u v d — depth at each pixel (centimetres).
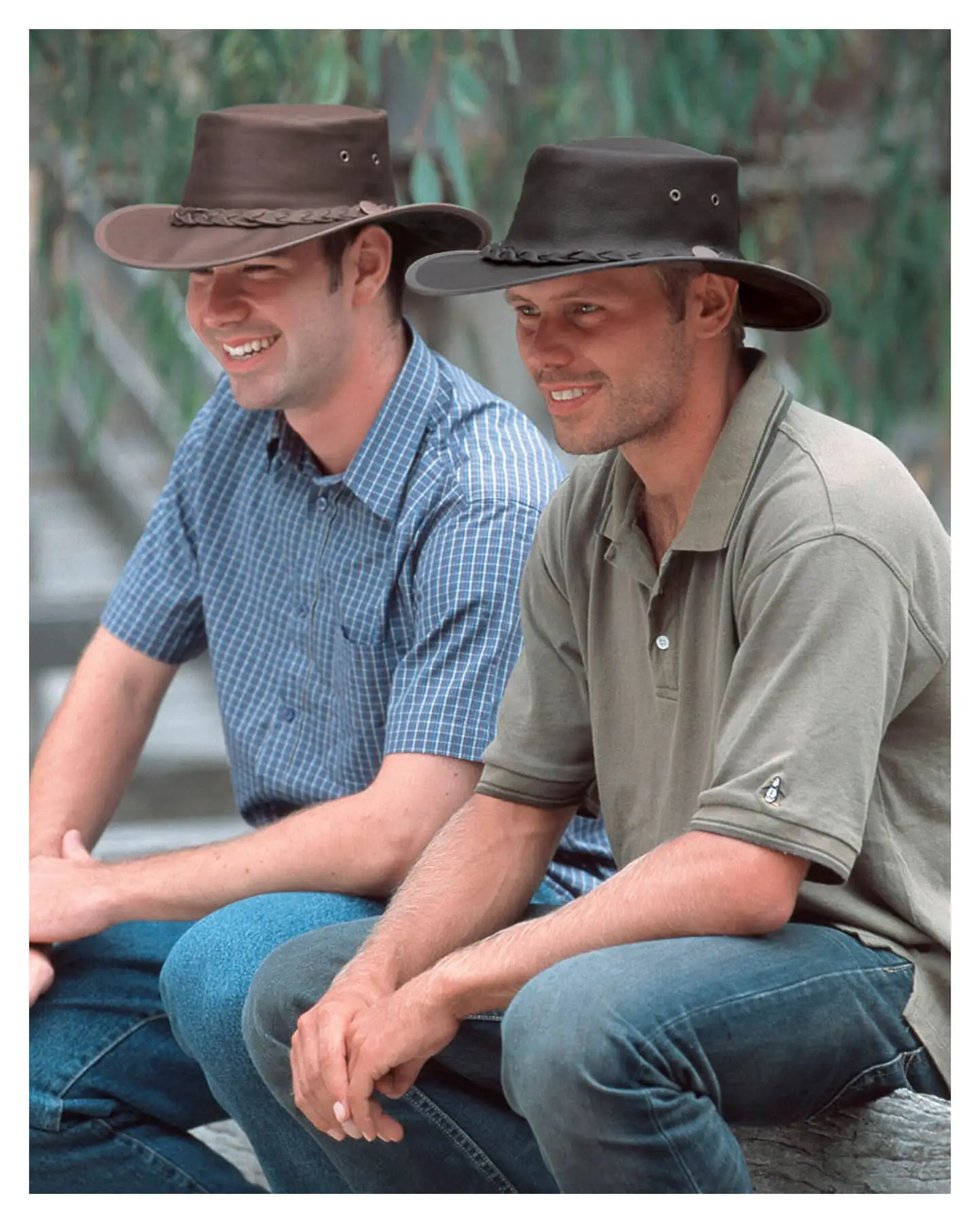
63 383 679
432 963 288
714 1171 248
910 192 675
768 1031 250
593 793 311
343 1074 270
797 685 251
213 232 334
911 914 267
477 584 326
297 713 356
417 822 320
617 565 282
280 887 324
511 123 660
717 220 275
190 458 372
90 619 870
